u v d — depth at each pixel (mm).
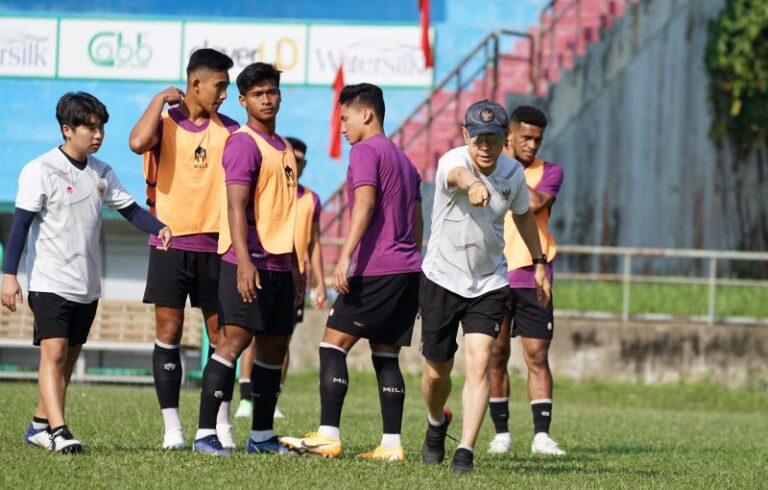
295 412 46656
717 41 90125
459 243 27000
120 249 68562
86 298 28859
